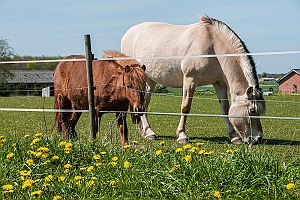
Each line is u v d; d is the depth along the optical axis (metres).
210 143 9.19
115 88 7.89
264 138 10.12
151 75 10.98
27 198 4.61
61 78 9.08
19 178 5.21
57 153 6.04
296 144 9.14
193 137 10.90
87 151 6.20
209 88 48.53
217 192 4.38
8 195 4.72
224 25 9.59
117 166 5.41
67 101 9.14
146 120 10.80
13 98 36.12
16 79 70.12
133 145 6.50
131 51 11.81
